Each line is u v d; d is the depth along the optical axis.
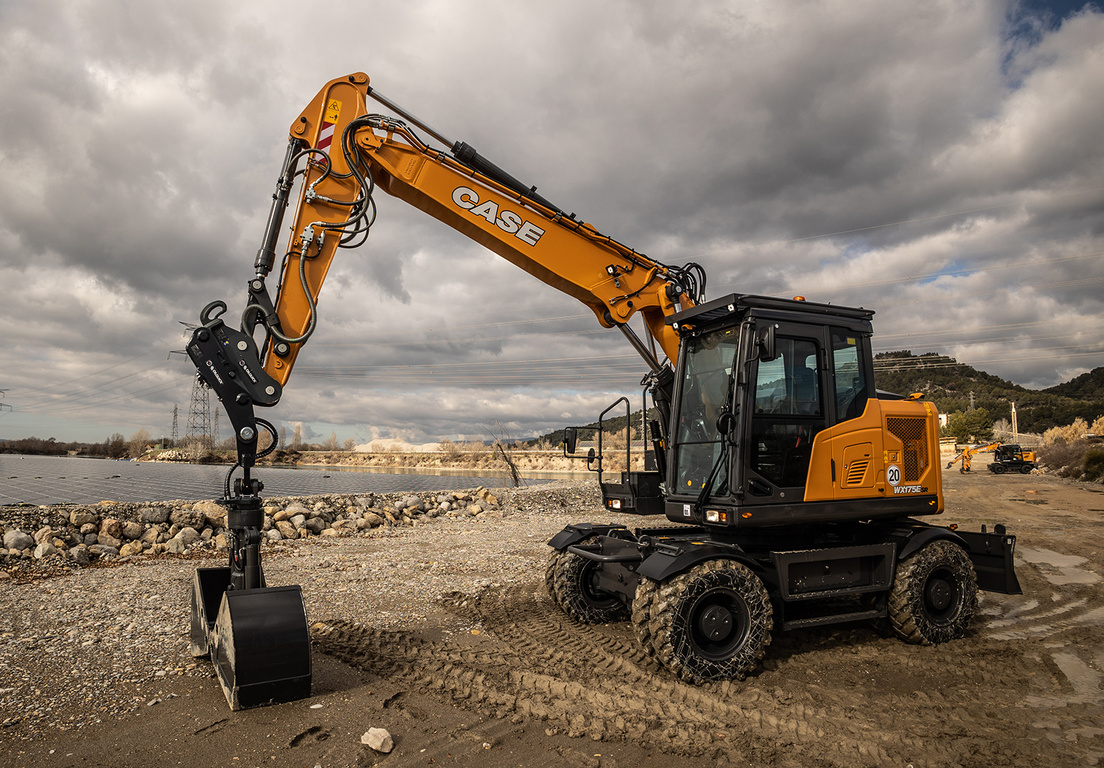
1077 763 3.48
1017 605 7.10
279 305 5.10
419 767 3.32
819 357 5.49
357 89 5.71
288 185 5.31
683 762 3.43
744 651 4.75
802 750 3.60
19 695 4.18
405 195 6.17
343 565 8.86
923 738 3.77
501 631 5.82
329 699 4.17
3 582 7.57
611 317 6.46
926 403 6.13
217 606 4.89
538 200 6.23
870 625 6.23
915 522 6.18
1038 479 31.73
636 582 5.46
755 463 5.11
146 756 3.39
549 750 3.53
